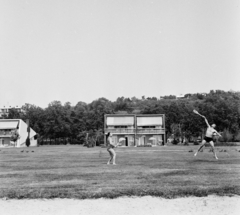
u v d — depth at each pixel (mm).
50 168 14977
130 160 19578
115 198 8133
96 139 77375
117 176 11453
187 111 93500
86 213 7000
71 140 109438
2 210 7258
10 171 13758
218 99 93438
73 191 8820
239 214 6844
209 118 89062
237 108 89688
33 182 10391
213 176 11062
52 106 105438
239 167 13812
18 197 8328
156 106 103438
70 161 19828
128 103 167000
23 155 30000
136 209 7215
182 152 30328
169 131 98812
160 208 7270
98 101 118938
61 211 7148
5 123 88125
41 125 107000
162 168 13891
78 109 108688
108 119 79688
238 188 8906
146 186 9320
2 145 86938
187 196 8227
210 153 26531
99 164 16906
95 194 8391
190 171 12500
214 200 7844
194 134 93312
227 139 69062
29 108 121875
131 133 77875
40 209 7316
